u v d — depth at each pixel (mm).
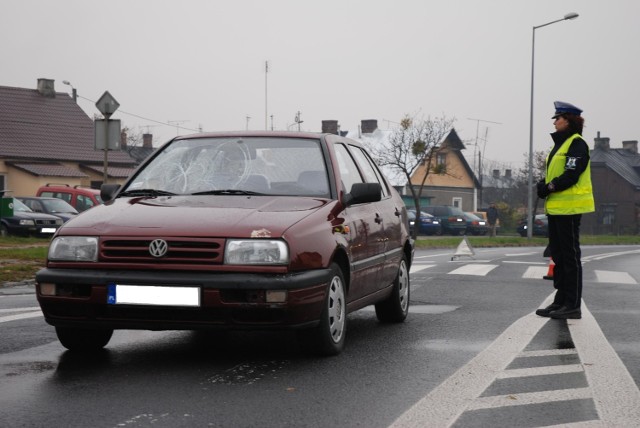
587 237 52688
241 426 4414
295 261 5906
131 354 6527
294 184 6902
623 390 5293
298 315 5875
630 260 21922
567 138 8789
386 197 8469
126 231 5938
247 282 5711
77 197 30594
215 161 7160
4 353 6543
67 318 5977
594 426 4445
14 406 4820
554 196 8766
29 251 18375
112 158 49844
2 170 46469
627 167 85500
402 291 8539
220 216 6078
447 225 55562
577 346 6961
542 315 8906
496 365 6109
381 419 4574
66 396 5070
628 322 8531
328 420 4547
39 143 48375
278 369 5941
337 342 6504
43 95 51812
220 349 6781
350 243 6727
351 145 8094
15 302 10078
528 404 4918
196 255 5816
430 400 5012
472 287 12484
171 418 4559
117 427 4379
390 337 7461
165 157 7348
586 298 11102
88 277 5855
